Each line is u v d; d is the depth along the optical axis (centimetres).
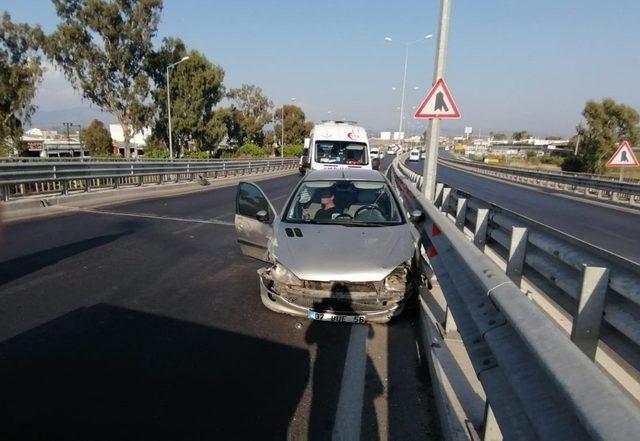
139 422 274
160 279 563
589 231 1121
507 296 196
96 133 7275
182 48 5038
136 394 304
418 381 329
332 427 274
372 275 401
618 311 241
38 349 367
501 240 493
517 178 3344
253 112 7300
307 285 408
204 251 718
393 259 418
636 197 1806
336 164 1504
